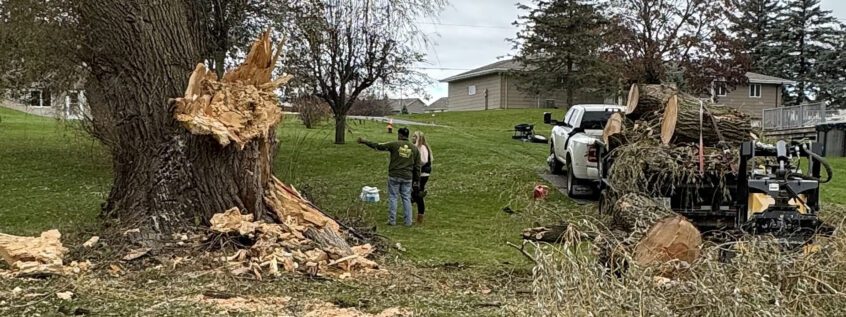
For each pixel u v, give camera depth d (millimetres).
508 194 12992
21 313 5043
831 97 47344
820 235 5664
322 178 14398
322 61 18625
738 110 9578
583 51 36844
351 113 29953
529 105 43719
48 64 12750
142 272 6715
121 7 8242
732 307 3809
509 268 7508
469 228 10203
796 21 49031
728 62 25625
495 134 26625
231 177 8117
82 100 12633
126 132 8367
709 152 9062
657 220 6258
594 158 11992
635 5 24766
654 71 24375
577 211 10000
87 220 9273
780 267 4496
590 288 3779
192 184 7992
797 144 7652
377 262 7762
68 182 13453
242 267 6902
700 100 9578
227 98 8266
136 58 8289
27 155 16984
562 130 14555
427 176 11062
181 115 7902
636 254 5473
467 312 5406
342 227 8734
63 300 5477
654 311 3748
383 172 15586
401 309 5500
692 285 4090
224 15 13109
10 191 12391
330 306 5602
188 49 8680
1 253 6844
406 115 42625
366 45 18719
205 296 5840
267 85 8688
